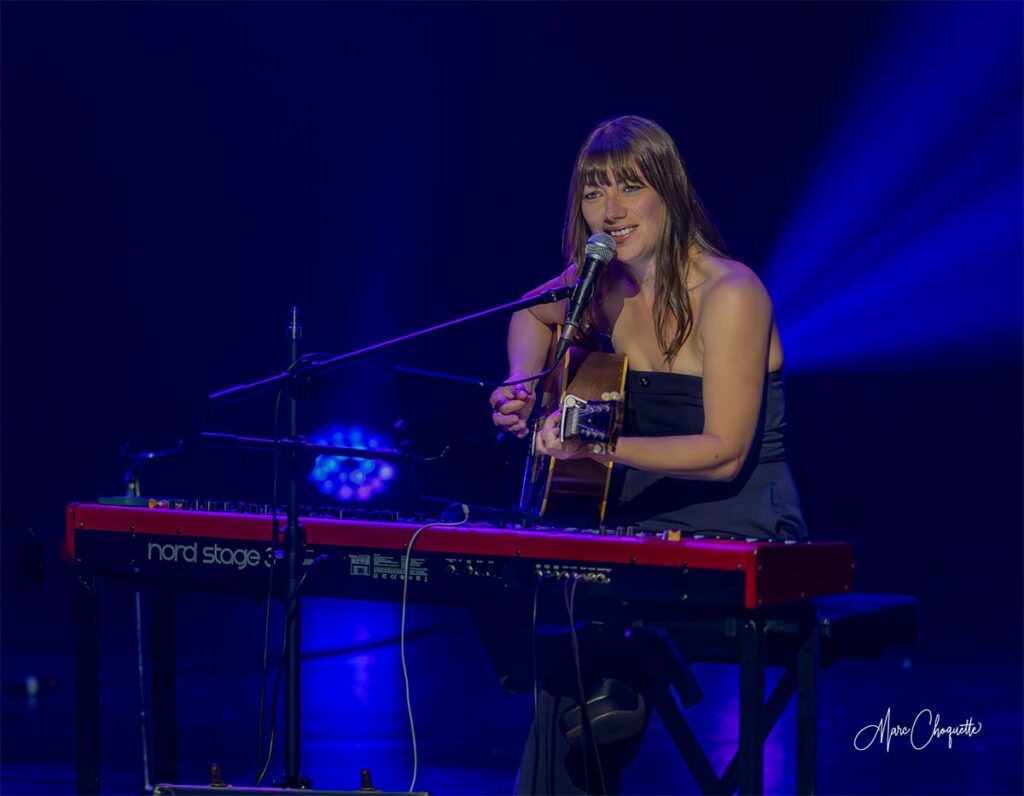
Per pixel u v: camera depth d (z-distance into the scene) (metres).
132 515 11.16
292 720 10.75
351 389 39.38
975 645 27.83
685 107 34.62
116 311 41.00
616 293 11.77
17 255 40.69
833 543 9.95
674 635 10.27
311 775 17.73
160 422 41.66
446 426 12.09
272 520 10.71
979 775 17.66
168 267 40.34
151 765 18.38
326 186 38.44
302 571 10.62
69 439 42.28
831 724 20.64
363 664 26.55
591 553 9.42
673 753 19.30
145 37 37.12
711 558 9.00
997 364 35.00
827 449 39.38
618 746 11.02
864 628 10.53
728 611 9.28
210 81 37.59
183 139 38.53
